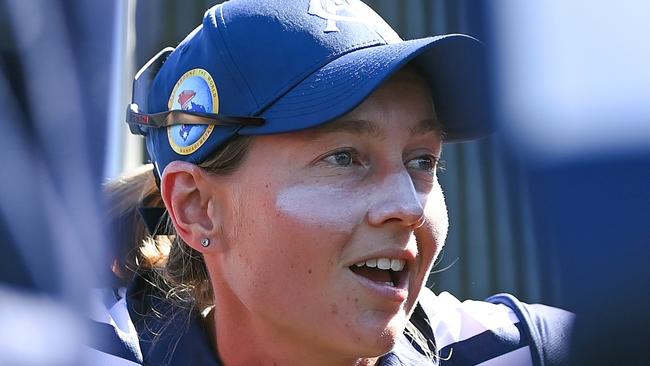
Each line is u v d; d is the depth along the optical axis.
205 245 2.15
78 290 1.33
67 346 1.32
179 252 2.46
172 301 2.46
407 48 1.99
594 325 1.58
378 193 1.98
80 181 1.34
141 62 3.67
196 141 2.12
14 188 1.29
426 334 2.48
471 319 2.63
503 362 2.55
